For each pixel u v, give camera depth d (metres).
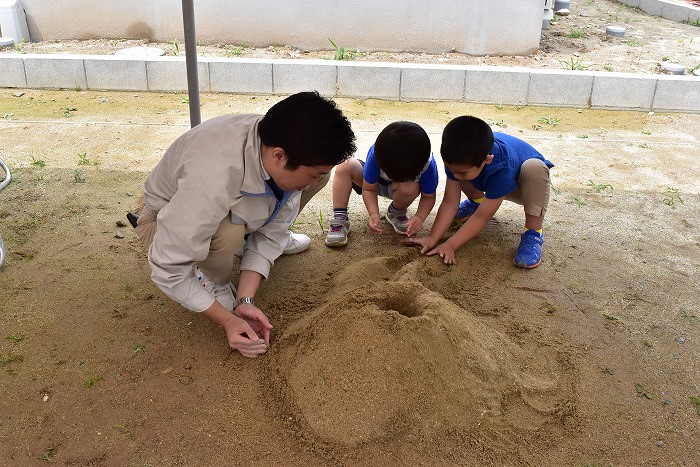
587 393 2.12
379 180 3.11
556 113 5.25
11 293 2.55
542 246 3.09
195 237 1.91
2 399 2.01
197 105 3.18
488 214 2.85
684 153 4.44
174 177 2.03
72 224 3.13
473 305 2.58
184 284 2.01
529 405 2.03
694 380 2.20
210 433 1.92
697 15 8.29
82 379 2.11
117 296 2.56
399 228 3.18
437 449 1.87
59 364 2.17
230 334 2.15
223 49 6.33
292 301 2.55
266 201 2.11
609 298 2.67
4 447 1.84
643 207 3.56
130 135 4.46
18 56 5.33
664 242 3.17
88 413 1.97
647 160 4.30
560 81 5.29
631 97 5.31
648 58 6.45
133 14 6.43
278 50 6.38
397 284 2.34
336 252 3.00
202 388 2.09
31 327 2.35
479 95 5.41
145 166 3.92
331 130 1.74
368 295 2.28
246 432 1.92
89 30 6.50
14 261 2.78
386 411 1.91
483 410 1.96
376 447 1.86
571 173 4.03
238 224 2.12
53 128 4.54
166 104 5.16
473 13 6.21
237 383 2.11
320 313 2.27
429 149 2.66
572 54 6.52
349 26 6.34
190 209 1.88
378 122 4.87
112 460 1.81
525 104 5.42
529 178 2.82
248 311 2.23
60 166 3.85
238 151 1.91
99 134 4.45
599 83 5.28
